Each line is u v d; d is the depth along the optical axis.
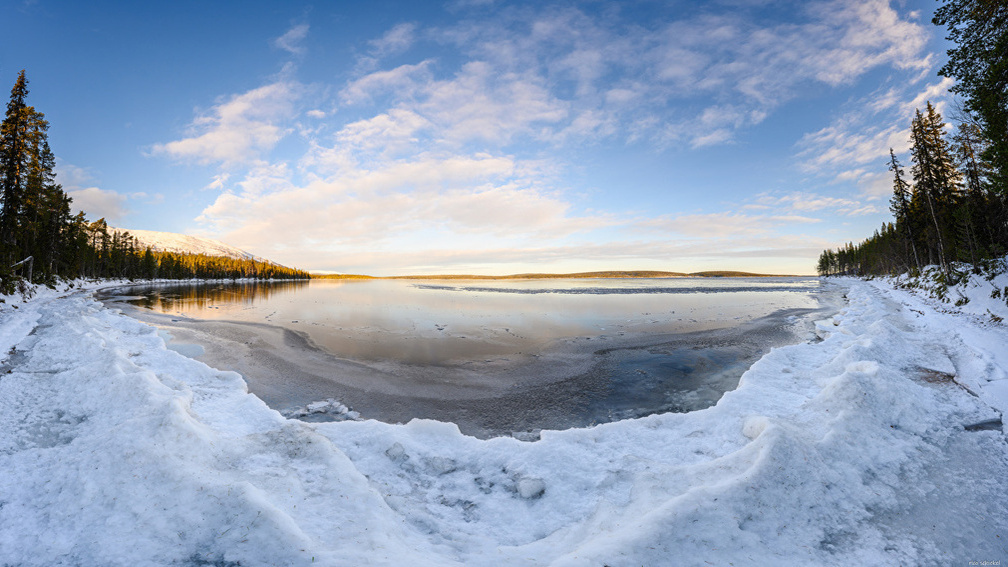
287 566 3.26
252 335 18.16
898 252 54.44
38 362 10.20
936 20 12.84
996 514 4.50
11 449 5.68
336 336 18.23
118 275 75.44
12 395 7.82
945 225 33.50
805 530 4.08
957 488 4.98
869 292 37.81
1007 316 15.75
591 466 5.79
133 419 5.77
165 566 3.34
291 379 11.45
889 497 4.75
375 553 3.51
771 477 4.61
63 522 3.95
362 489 4.77
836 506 4.50
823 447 5.46
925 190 32.59
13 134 30.52
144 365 10.27
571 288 63.66
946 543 4.03
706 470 5.08
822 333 16.94
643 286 71.00
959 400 7.83
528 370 12.53
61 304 25.95
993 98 12.74
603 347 15.77
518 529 4.57
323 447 5.70
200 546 3.54
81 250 55.75
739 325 20.62
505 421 8.60
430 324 22.30
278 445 5.80
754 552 3.68
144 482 4.40
